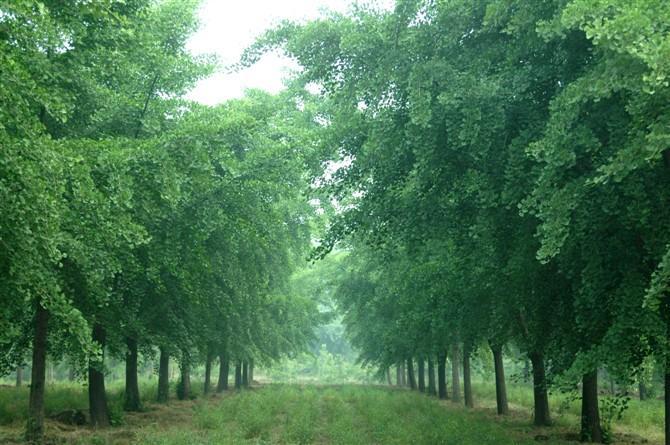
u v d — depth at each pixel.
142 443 12.36
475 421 17.06
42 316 12.30
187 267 13.83
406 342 27.55
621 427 18.52
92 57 10.00
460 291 15.25
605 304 8.15
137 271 12.14
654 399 29.08
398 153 10.08
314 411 20.45
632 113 6.15
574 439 14.41
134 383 19.92
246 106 17.52
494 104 8.20
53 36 6.71
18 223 6.15
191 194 13.02
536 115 8.55
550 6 7.66
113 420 15.96
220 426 15.78
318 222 25.11
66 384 28.48
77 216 8.40
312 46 9.86
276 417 18.81
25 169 5.89
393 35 8.84
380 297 26.70
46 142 6.48
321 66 10.00
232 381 53.75
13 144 5.90
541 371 17.62
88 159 8.70
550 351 10.67
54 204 6.43
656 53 4.99
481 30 8.59
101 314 12.82
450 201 10.78
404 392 36.50
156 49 12.34
